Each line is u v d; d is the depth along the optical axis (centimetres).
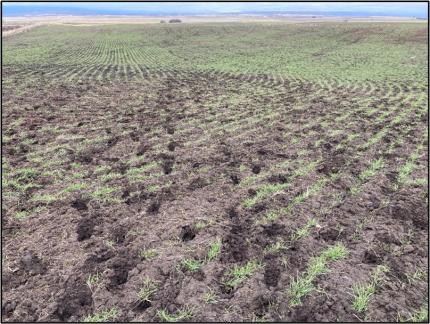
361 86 1667
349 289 383
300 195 580
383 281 393
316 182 627
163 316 350
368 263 422
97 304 366
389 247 449
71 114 1078
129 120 1022
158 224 500
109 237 470
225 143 834
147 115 1082
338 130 933
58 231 484
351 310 357
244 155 757
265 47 3919
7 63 2400
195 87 1608
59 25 8012
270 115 1093
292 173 663
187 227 485
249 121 1023
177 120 1026
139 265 418
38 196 573
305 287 381
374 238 467
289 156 750
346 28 5403
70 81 1683
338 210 535
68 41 4491
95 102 1250
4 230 484
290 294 375
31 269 411
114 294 378
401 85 1683
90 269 411
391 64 2570
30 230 486
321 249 447
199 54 3316
